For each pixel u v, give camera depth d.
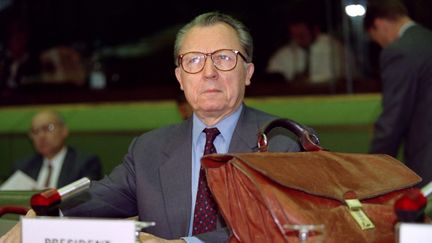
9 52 6.57
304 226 1.76
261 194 1.90
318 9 5.55
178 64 2.50
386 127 4.09
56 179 4.88
